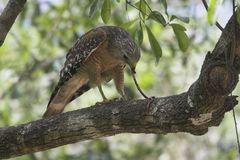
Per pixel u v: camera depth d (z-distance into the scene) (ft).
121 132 29.30
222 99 26.09
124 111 28.84
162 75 65.51
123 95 38.19
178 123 27.48
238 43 25.93
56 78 58.75
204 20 58.08
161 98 28.30
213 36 60.44
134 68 37.27
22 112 59.41
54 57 60.85
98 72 37.88
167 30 59.36
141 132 28.84
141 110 28.40
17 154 31.01
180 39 31.17
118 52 37.40
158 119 27.89
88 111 29.76
